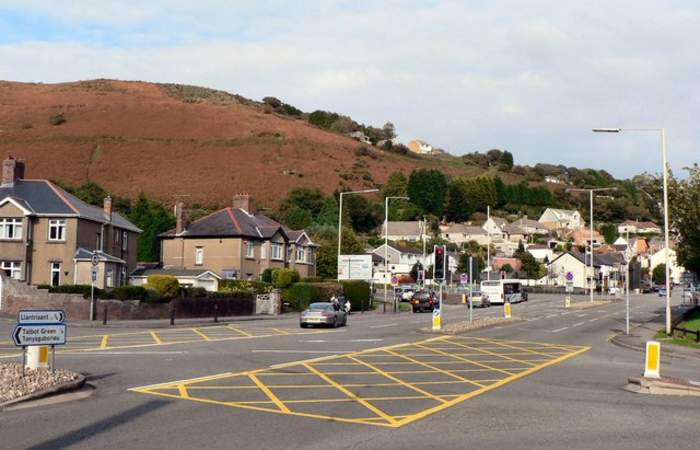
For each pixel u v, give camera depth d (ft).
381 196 503.20
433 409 48.47
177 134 499.51
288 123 593.42
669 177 139.23
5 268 171.22
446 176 578.66
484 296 228.43
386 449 36.37
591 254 240.53
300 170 484.33
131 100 561.02
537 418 45.62
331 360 76.02
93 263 137.39
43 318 56.24
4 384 51.42
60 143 436.76
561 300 276.62
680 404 51.72
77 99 549.54
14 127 462.19
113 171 412.36
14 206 172.04
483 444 37.88
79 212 176.35
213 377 61.52
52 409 46.34
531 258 415.64
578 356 88.43
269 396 52.60
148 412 45.70
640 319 163.22
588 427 42.86
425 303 207.62
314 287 192.75
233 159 474.49
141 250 267.39
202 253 224.33
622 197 638.53
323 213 400.06
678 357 89.81
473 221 552.82
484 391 57.41
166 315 151.12
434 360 78.79
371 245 413.18
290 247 249.14
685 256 138.21
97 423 42.06
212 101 611.47
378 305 237.66
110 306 141.59
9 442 36.96
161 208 288.71
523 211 606.96
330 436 39.37
